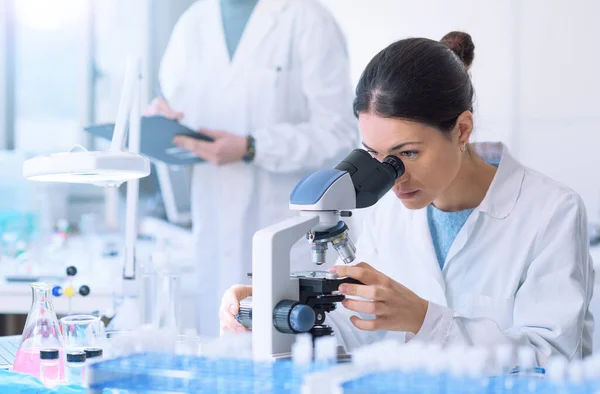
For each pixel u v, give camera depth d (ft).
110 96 16.47
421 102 5.35
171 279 7.00
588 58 14.53
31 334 5.35
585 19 14.51
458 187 6.46
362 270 4.92
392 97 5.32
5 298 10.18
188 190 12.68
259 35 11.46
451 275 6.59
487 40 15.08
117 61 16.46
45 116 16.75
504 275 6.35
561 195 6.25
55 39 16.62
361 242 7.25
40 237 13.69
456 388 3.41
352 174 4.85
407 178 5.52
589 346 6.44
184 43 11.96
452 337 5.17
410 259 6.86
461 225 6.63
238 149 10.85
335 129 11.30
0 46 16.40
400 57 5.48
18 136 16.69
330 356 4.01
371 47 15.76
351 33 15.85
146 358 3.99
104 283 9.91
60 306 9.78
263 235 4.56
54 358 5.05
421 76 5.39
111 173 5.24
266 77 11.43
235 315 5.57
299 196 4.64
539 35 14.79
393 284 5.06
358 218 10.38
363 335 6.66
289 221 4.68
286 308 4.45
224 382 3.65
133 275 6.79
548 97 14.83
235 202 11.19
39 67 16.61
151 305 7.32
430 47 5.58
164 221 14.69
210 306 11.46
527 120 14.96
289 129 11.09
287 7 11.55
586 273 6.25
